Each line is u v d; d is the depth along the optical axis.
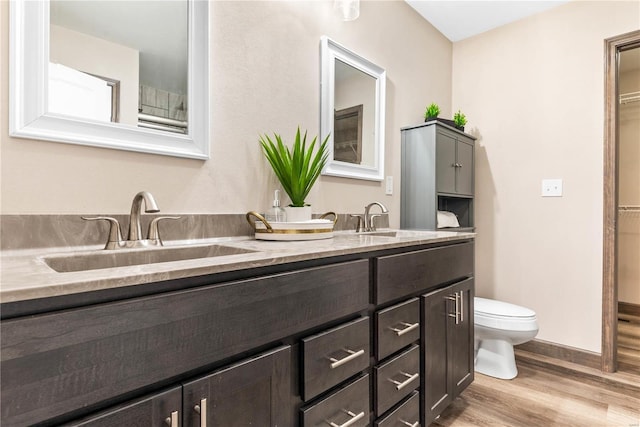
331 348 0.94
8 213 0.88
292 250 0.95
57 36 0.97
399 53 2.23
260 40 1.46
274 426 0.80
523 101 2.42
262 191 1.47
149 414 0.60
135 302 0.58
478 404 1.72
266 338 0.78
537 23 2.37
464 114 2.70
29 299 0.49
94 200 1.02
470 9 2.35
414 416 1.28
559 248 2.26
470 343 1.68
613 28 2.08
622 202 3.21
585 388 1.88
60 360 0.51
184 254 1.08
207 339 0.68
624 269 3.21
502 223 2.50
